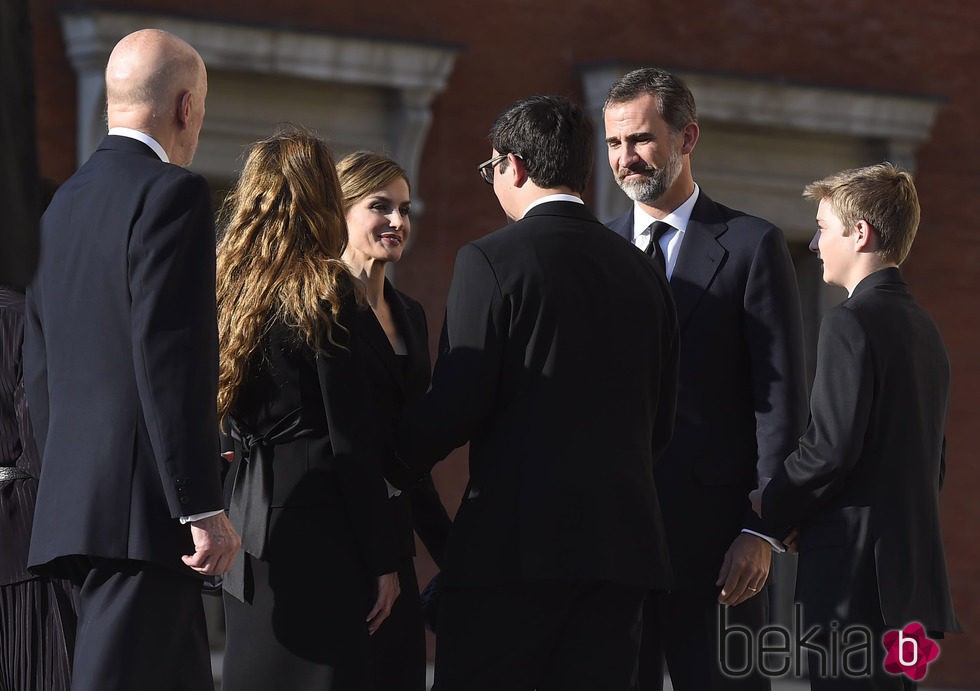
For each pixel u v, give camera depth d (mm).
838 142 38281
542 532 13539
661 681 16422
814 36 37719
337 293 14281
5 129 8719
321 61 31984
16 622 15750
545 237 13977
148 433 13414
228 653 14633
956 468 38906
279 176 14695
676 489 16016
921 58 39000
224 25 30828
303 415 14453
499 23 34125
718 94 36000
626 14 35344
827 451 15328
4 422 15734
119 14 29453
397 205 16531
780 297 16031
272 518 14477
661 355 14594
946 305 39156
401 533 15484
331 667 14281
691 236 16312
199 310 13391
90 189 13898
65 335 13828
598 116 34438
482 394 13656
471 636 13836
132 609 13523
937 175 39219
